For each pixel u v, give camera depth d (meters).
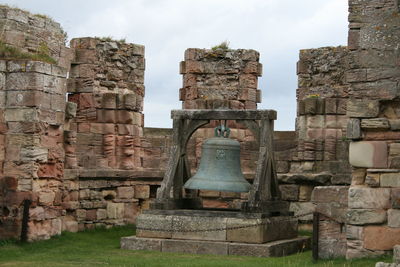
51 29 24.47
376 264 15.93
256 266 17.45
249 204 20.38
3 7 22.72
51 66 22.23
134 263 18.02
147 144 28.12
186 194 23.00
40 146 21.77
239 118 21.61
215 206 27.27
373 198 18.20
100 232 24.91
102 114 26.83
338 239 18.91
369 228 18.19
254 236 19.91
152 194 27.66
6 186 21.53
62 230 23.75
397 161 18.14
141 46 28.09
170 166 21.81
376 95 18.36
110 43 27.28
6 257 19.09
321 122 26.80
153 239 20.58
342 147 26.52
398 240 17.97
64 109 22.86
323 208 19.02
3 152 21.67
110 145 26.78
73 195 24.88
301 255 19.81
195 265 17.53
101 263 18.11
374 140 18.41
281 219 21.06
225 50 28.09
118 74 27.47
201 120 22.05
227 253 19.75
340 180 25.53
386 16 18.41
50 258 18.97
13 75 21.77
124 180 26.66
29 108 21.59
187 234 20.45
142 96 28.17
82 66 26.67
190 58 28.00
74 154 24.88
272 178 21.73
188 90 28.00
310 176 25.70
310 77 27.72
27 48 23.25
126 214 26.67
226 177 21.44
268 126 21.38
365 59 18.52
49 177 22.23
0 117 21.77
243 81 27.98
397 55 18.25
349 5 18.73
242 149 27.69
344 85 27.05
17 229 21.39
